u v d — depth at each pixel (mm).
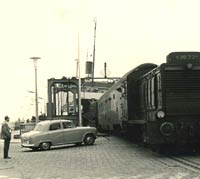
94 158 21250
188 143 20406
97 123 51969
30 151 28578
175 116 20078
